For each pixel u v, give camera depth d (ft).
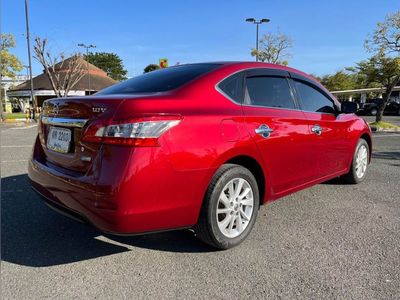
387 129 60.03
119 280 9.74
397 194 17.58
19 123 87.35
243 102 12.11
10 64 120.98
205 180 10.44
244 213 11.80
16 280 9.66
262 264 10.63
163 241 12.18
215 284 9.57
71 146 10.59
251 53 103.91
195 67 12.91
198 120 10.39
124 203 9.17
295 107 14.16
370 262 10.75
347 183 19.24
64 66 139.54
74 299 8.86
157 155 9.48
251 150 11.61
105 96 10.61
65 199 10.35
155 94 10.67
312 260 10.87
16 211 14.83
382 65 62.23
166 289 9.33
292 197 17.10
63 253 11.25
